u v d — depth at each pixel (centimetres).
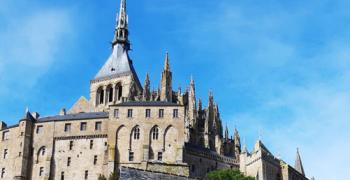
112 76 19000
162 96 17012
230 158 14975
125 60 19575
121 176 5859
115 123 13750
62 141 14100
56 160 13938
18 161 13962
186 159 13888
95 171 13538
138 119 13762
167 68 17500
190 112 17225
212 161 14500
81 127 14125
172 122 13725
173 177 6144
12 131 14650
